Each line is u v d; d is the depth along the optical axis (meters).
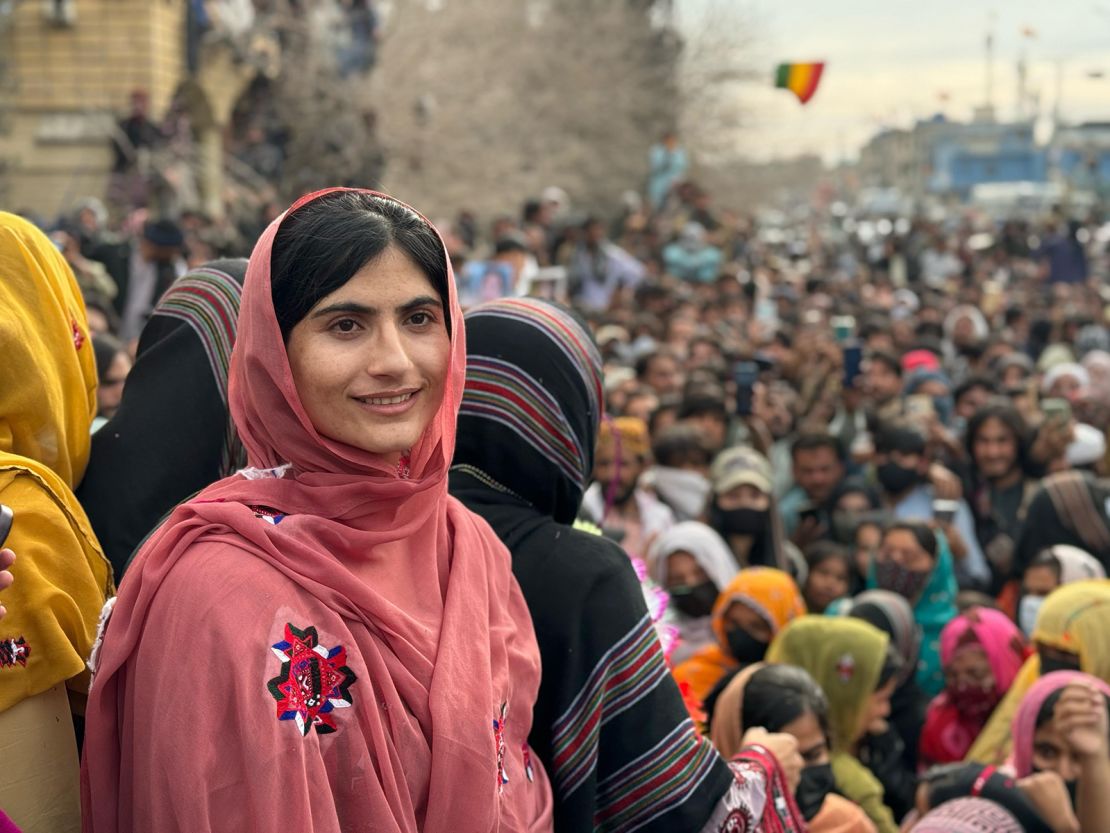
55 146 18.66
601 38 35.19
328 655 1.57
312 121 22.81
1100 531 5.69
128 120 16.92
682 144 36.94
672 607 4.63
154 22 18.84
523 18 34.12
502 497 2.13
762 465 5.64
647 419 7.23
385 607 1.62
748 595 4.25
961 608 4.84
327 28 24.38
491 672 1.74
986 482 6.69
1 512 1.62
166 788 1.53
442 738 1.62
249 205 19.33
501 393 2.12
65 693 1.80
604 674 2.01
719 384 8.32
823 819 3.20
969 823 2.96
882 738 4.10
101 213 11.55
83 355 2.09
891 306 16.77
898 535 5.01
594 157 34.00
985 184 69.69
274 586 1.57
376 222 1.65
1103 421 8.36
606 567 2.05
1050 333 13.11
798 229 55.19
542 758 2.00
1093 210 36.88
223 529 1.61
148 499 2.07
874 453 6.80
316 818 1.53
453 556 1.79
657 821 2.01
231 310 2.17
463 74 31.62
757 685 3.30
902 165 77.38
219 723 1.52
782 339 11.48
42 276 1.96
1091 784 3.14
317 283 1.62
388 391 1.64
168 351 2.16
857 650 3.87
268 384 1.66
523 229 15.48
